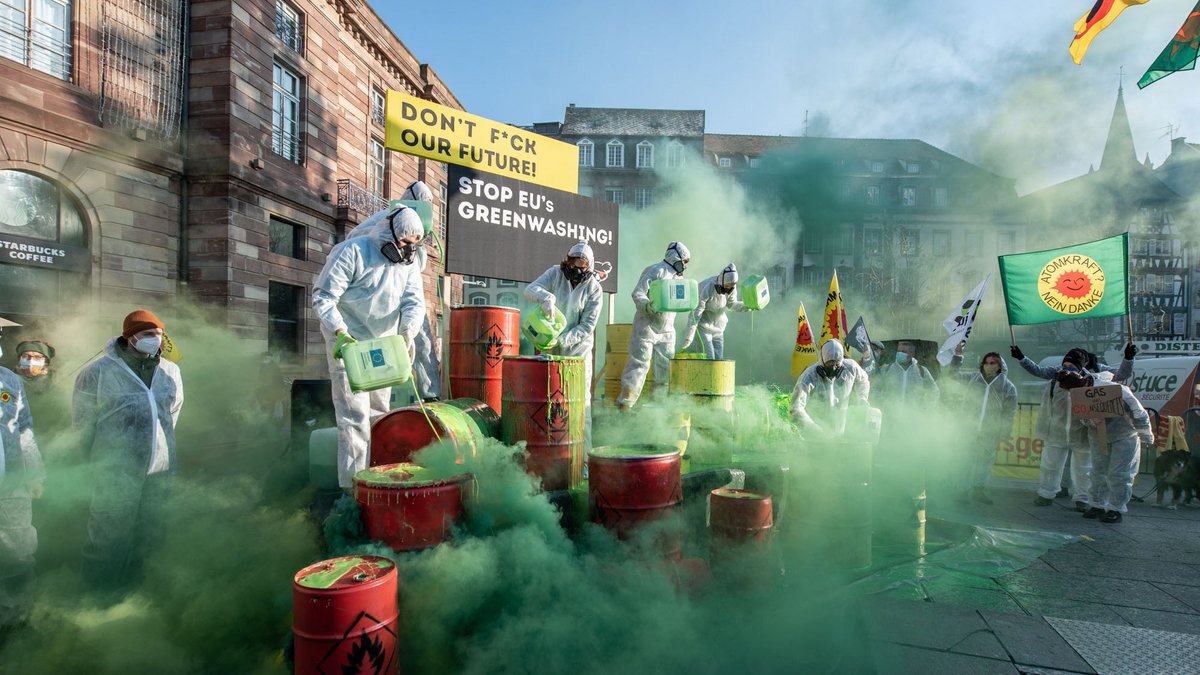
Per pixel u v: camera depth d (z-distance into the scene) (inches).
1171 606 152.1
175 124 519.5
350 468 145.4
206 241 529.3
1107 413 245.6
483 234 277.6
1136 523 241.6
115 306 466.9
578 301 195.9
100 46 457.7
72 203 446.3
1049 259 299.7
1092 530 228.7
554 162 301.9
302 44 652.1
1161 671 119.2
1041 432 279.6
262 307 573.6
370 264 146.7
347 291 146.6
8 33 404.5
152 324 153.1
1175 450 290.5
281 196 598.5
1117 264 287.9
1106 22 292.7
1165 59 285.0
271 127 586.6
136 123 474.3
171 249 517.0
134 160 478.3
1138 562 187.3
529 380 149.9
